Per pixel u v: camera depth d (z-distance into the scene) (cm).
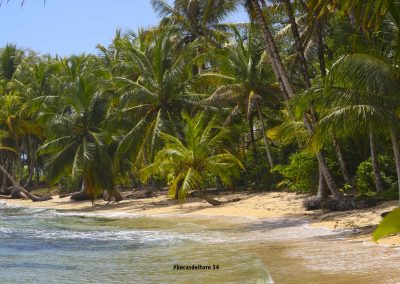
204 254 1359
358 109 1523
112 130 3578
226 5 3553
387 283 888
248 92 3216
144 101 3462
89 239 1838
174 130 3288
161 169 2762
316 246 1358
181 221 2339
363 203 2022
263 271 1049
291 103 1695
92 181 3584
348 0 552
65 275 1150
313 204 2230
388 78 1459
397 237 1346
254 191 3341
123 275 1126
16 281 1087
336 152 2623
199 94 3422
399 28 519
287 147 3481
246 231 1834
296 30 2191
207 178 3412
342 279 946
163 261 1288
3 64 6309
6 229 2261
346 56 1478
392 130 1574
